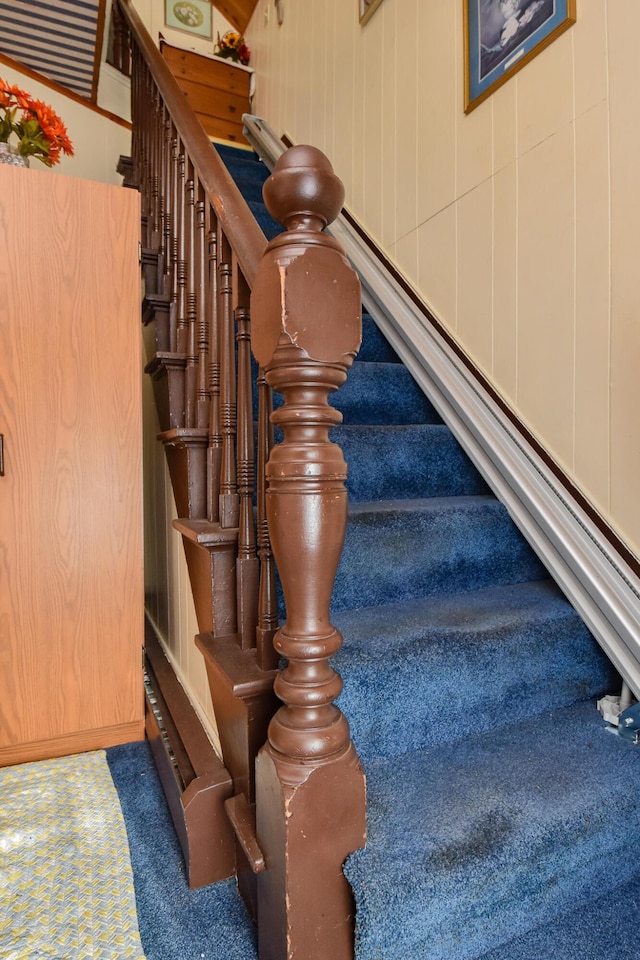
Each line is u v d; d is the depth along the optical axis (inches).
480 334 66.7
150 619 82.3
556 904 34.9
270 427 37.3
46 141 67.8
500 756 40.2
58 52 91.0
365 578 50.6
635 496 48.0
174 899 38.6
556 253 55.4
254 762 35.6
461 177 68.8
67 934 35.5
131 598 58.1
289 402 29.4
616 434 49.6
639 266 46.9
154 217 76.5
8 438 52.7
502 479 61.5
